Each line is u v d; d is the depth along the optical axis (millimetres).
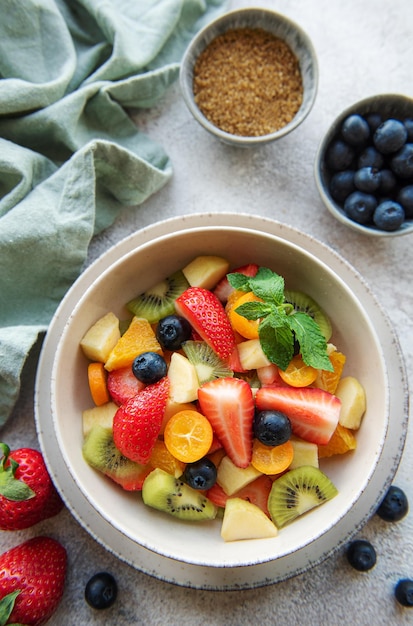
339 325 400
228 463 380
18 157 423
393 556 437
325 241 463
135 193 450
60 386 374
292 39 456
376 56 479
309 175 468
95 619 428
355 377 396
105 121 459
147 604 430
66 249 423
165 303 409
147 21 459
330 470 392
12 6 427
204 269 403
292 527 374
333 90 477
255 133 457
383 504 427
